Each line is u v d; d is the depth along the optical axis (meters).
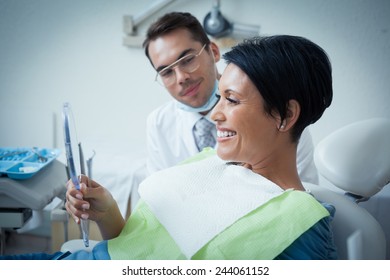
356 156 0.94
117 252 0.83
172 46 1.19
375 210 1.60
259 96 0.76
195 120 1.36
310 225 0.74
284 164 0.85
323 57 0.79
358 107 1.88
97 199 0.86
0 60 2.11
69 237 1.34
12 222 1.12
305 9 1.81
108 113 2.11
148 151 1.51
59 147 2.16
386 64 1.81
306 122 0.80
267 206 0.78
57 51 2.06
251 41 0.78
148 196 0.88
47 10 2.01
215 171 0.88
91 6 1.97
